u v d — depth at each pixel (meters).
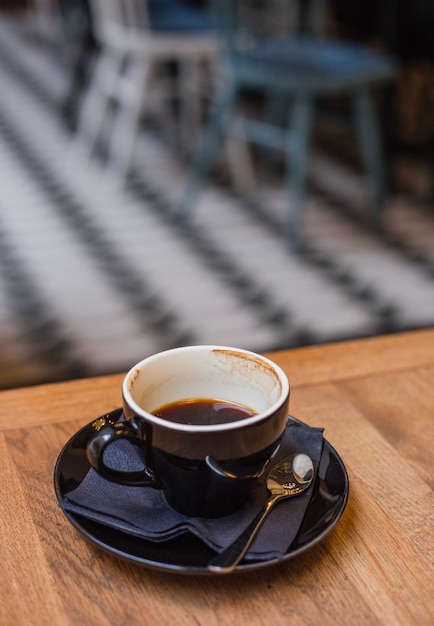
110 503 0.49
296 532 0.47
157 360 0.53
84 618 0.43
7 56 4.68
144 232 2.45
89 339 1.85
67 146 3.24
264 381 0.53
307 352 0.75
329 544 0.49
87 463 0.55
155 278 2.16
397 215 2.60
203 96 3.67
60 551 0.49
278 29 2.77
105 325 1.92
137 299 2.04
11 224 2.49
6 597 0.45
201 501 0.48
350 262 2.27
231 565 0.44
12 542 0.49
